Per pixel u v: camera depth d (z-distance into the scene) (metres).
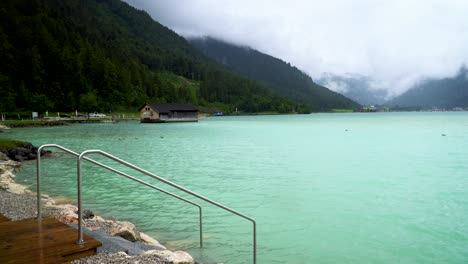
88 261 5.91
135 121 114.25
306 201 16.12
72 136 53.88
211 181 20.77
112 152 35.12
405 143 46.78
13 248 5.30
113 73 156.62
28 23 164.38
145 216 13.38
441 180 21.44
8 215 9.96
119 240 8.02
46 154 31.89
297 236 11.55
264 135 60.16
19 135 55.22
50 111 124.50
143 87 182.25
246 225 12.52
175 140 49.25
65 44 167.00
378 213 14.25
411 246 10.84
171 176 22.39
